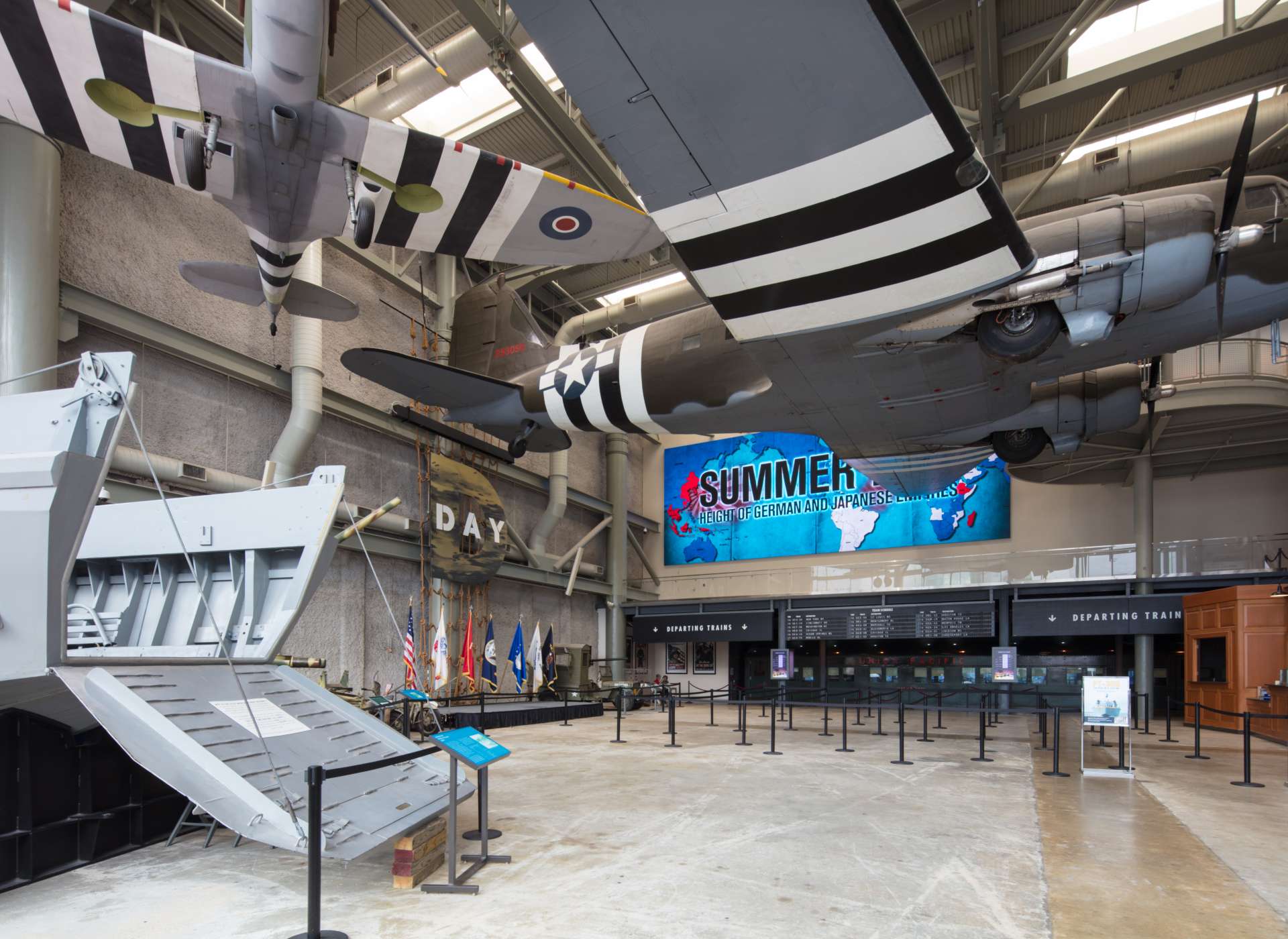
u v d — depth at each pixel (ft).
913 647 61.36
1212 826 17.44
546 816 17.60
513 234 22.36
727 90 13.58
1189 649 46.29
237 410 35.58
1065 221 20.22
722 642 67.82
